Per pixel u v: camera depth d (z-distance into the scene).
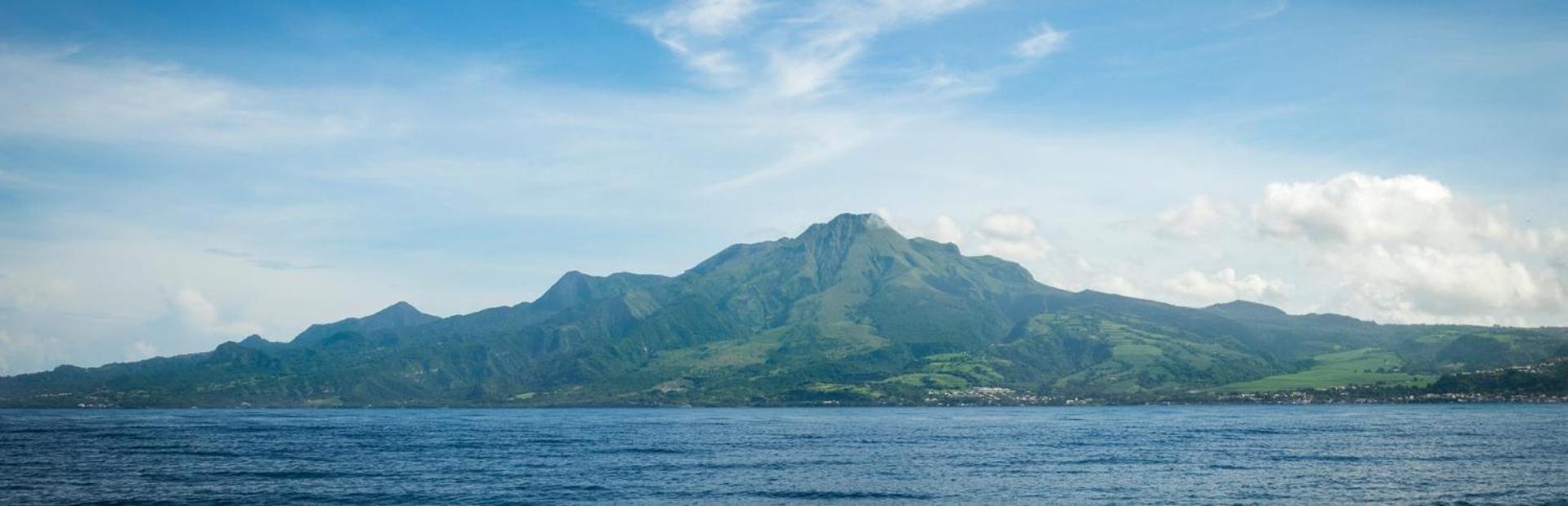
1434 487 120.12
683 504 110.69
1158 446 190.12
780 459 165.12
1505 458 154.12
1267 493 116.69
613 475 139.25
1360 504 107.88
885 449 187.12
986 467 148.38
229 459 169.25
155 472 144.50
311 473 143.12
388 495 118.75
